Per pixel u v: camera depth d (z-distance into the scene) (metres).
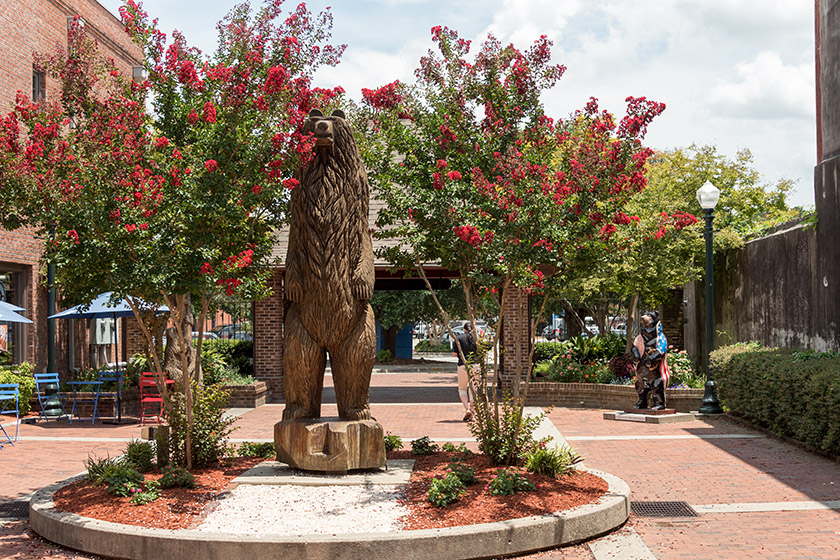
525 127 8.95
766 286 16.62
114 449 11.40
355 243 8.38
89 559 6.32
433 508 6.88
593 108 7.95
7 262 16.88
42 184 7.27
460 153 8.91
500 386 18.00
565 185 7.68
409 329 38.31
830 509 7.66
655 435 12.49
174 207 7.34
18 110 7.79
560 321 59.34
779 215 24.27
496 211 7.94
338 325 8.38
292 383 8.63
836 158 13.15
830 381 9.86
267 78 7.69
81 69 8.15
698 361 21.27
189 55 8.26
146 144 7.61
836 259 13.10
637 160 7.76
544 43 8.74
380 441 8.27
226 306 26.42
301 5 8.30
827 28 13.99
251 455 9.56
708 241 15.26
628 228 8.30
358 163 8.41
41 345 18.16
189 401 8.30
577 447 11.32
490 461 8.52
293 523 6.52
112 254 7.23
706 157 22.64
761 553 6.27
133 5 8.25
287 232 18.33
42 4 18.11
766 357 12.84
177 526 6.45
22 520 7.52
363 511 6.85
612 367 17.48
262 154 7.76
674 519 7.38
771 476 9.25
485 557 6.21
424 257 9.34
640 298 22.11
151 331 8.70
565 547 6.56
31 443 11.98
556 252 7.75
